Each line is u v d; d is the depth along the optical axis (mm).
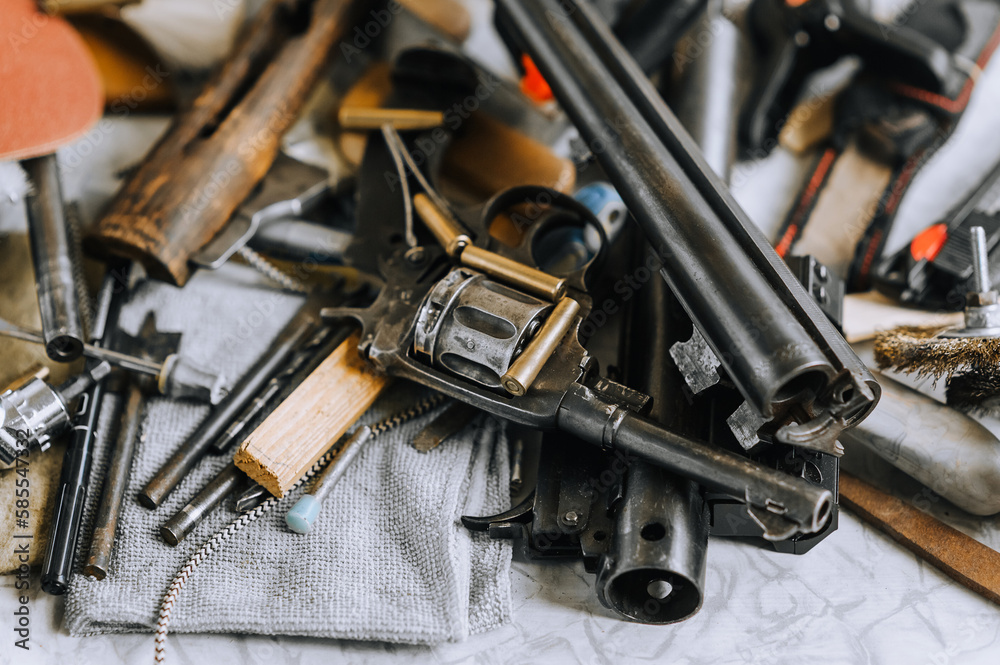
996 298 1306
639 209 1208
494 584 1212
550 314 1216
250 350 1518
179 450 1339
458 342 1218
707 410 1218
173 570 1241
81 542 1258
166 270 1461
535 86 1773
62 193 1516
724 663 1170
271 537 1275
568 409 1154
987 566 1209
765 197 1782
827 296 1354
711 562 1279
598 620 1222
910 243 1531
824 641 1187
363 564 1238
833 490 1146
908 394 1316
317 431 1298
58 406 1289
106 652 1205
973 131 1903
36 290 1458
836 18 1685
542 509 1211
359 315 1340
